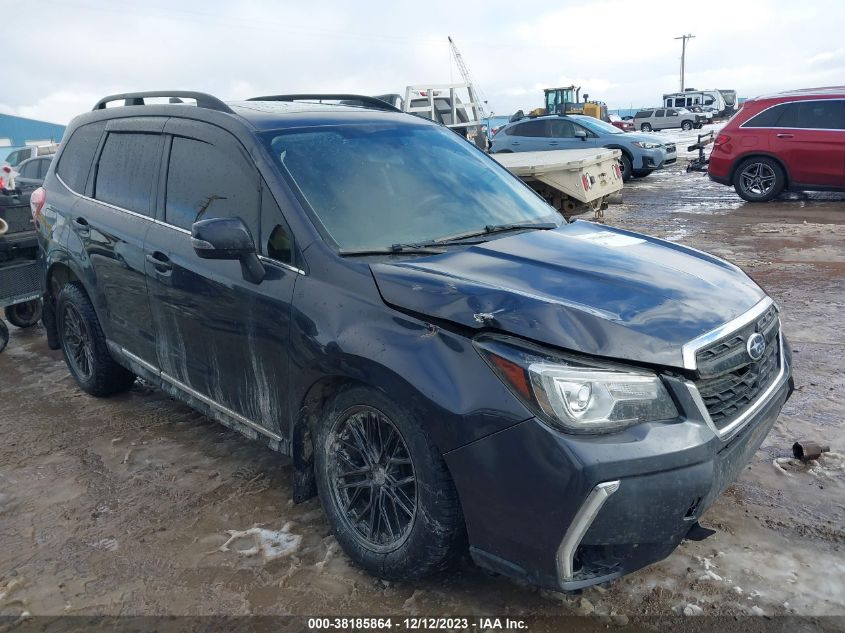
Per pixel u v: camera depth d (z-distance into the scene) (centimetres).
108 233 429
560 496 232
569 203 977
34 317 710
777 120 1266
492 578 293
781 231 1012
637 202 1414
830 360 514
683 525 244
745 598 275
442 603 280
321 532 332
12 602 292
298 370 304
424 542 267
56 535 339
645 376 245
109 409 490
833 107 1216
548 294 268
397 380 261
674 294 279
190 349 377
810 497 342
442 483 260
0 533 343
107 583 302
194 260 360
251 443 428
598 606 274
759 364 283
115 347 461
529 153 1187
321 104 414
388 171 360
